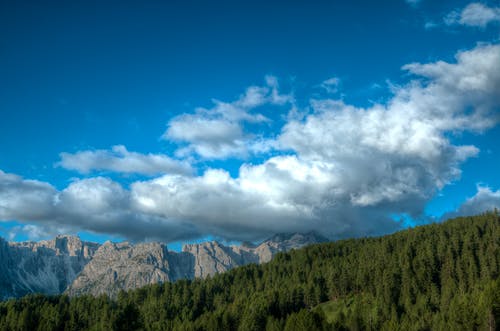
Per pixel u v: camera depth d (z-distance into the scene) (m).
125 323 149.12
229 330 188.25
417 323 150.12
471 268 190.75
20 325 194.25
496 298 131.50
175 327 194.50
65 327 197.88
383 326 153.62
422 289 195.00
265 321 185.88
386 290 189.25
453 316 138.75
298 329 152.88
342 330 157.75
